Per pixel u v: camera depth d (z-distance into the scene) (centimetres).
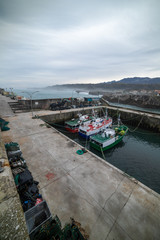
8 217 283
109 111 3747
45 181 755
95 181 772
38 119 2119
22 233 247
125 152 1727
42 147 1170
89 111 3469
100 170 876
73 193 679
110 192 695
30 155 1031
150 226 532
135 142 2086
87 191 696
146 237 492
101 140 1678
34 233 405
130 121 3117
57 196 655
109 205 618
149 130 2719
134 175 1259
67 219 544
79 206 607
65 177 797
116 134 2095
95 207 605
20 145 1189
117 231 507
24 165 785
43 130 1605
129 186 741
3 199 351
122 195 678
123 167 1383
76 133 2347
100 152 1691
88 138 2033
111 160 1516
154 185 1134
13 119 2075
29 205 524
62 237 369
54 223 401
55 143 1262
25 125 1780
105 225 527
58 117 2744
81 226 518
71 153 1085
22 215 292
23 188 611
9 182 452
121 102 8594
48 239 366
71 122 2452
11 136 1386
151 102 6669
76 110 3161
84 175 821
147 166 1412
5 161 632
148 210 601
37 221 449
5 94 4794
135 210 598
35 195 598
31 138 1356
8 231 248
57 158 1004
